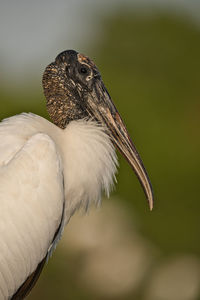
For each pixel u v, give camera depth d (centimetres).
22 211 853
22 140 878
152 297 1363
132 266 1381
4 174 855
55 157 869
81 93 959
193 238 1672
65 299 1373
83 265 1386
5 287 873
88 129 920
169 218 1733
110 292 1370
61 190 873
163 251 1586
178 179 1847
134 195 1677
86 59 962
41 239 871
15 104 1812
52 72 968
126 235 1432
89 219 1399
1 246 852
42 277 1391
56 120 970
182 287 1376
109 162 932
